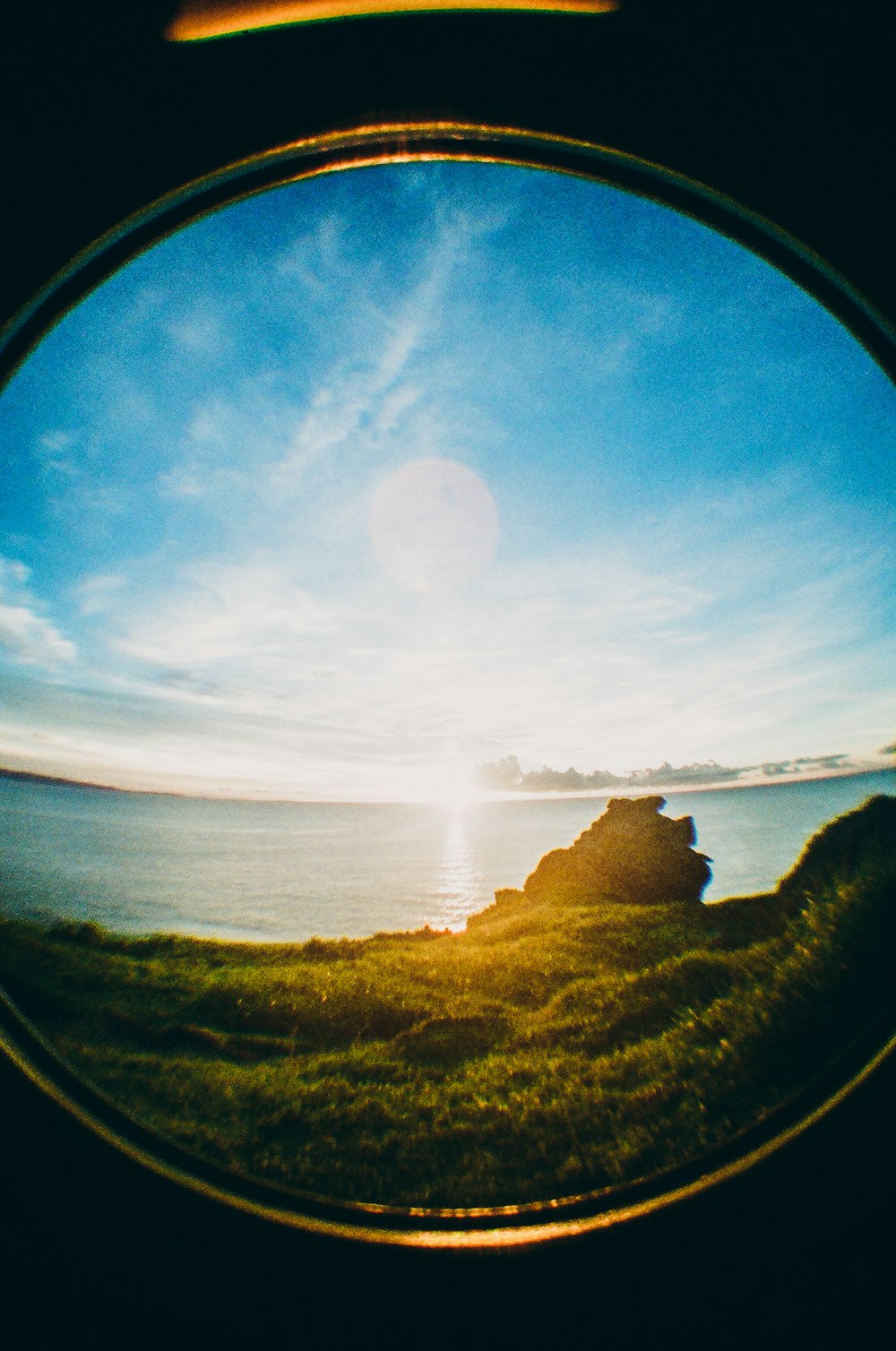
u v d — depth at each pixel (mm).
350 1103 6957
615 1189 1838
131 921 29297
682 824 22062
